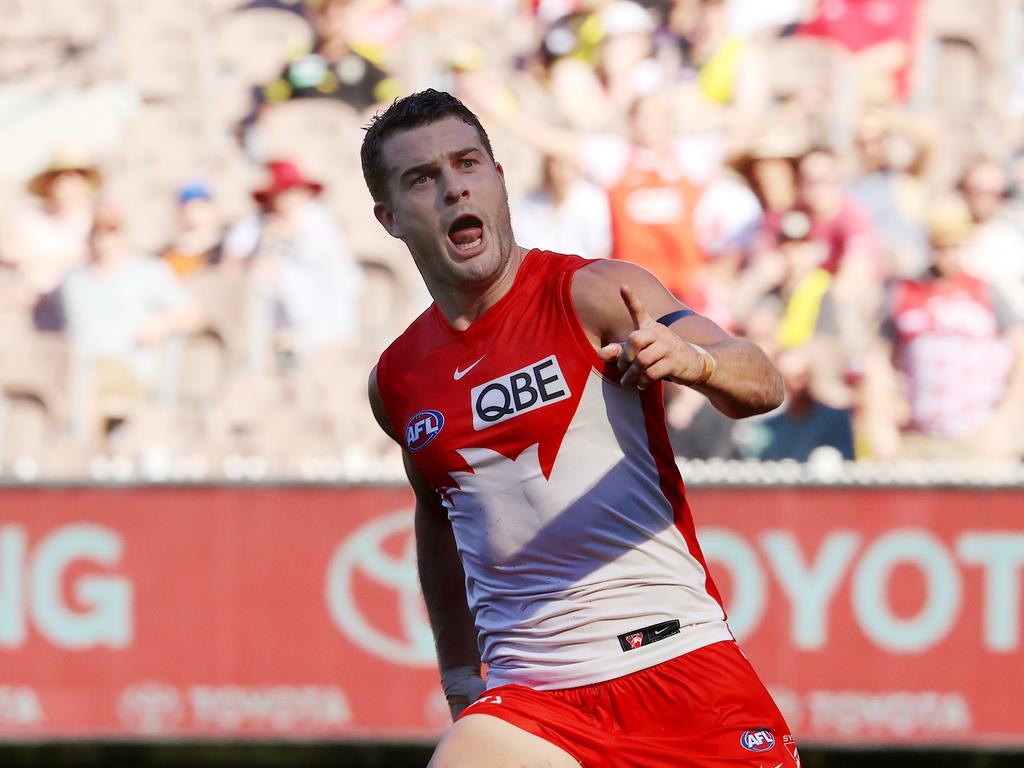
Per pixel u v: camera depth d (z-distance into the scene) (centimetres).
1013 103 2569
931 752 2933
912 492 2303
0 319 2523
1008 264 2488
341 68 2623
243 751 3108
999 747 2259
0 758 3056
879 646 2288
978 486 2295
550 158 2552
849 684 2284
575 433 1029
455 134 1042
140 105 2619
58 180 2575
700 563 1080
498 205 1042
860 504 2308
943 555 2294
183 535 2336
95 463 2484
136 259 2550
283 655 2317
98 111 2616
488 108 2584
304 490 2339
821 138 2545
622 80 2575
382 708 2309
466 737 1037
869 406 2450
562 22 2603
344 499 2344
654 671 1034
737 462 2412
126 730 2305
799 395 2447
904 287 2484
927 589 2292
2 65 2630
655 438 1048
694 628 1050
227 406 2506
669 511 1058
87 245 2555
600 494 1028
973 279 2481
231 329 2528
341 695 2311
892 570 2300
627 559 1043
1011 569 2286
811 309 2473
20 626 2319
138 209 2575
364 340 2531
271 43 2630
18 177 2578
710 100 2572
